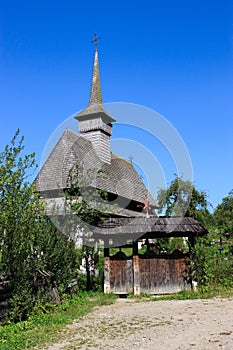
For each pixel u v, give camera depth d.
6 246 9.72
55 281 12.59
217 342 7.34
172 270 15.17
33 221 11.04
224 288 15.21
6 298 9.80
